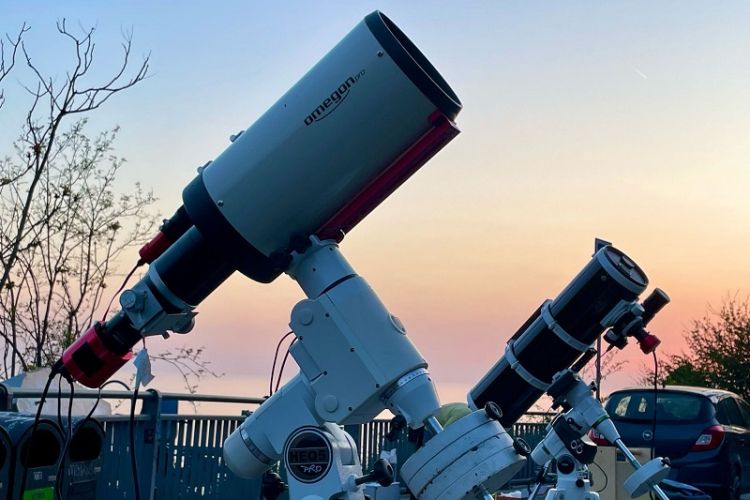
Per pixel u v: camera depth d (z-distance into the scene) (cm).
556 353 490
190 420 654
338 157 340
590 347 496
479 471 326
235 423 701
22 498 374
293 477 345
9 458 374
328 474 342
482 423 338
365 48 334
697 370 2134
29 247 1006
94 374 370
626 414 1062
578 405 492
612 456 793
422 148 348
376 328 343
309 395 352
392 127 337
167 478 626
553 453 490
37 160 1003
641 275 492
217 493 677
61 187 1032
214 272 361
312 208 349
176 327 378
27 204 1001
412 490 340
